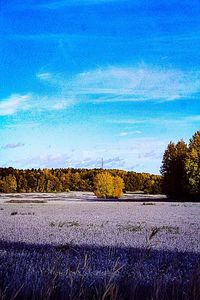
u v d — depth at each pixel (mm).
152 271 9711
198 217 36844
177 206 57938
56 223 30312
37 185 156500
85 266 5004
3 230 25000
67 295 4688
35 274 6027
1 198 97375
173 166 79875
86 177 161875
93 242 18375
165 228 26500
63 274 5535
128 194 133625
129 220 33250
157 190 133625
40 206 59719
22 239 19984
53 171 164000
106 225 28594
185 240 20031
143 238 20328
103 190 95125
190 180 71812
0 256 12172
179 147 80438
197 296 4539
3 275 7117
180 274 9547
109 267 10367
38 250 15289
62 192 158000
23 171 159125
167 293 4996
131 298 5086
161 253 14961
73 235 21812
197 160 71938
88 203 70125
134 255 12688
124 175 154750
